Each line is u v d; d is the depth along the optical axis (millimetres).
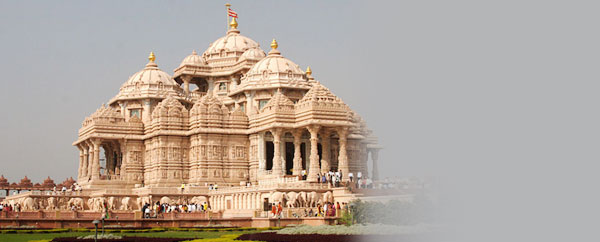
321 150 103625
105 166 122312
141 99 119062
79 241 48250
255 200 81062
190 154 103688
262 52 126375
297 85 110875
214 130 100750
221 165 100812
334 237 44031
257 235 49875
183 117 104938
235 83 125750
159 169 102000
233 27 135875
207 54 132625
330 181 81750
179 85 127688
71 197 94312
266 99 110875
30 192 91000
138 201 92625
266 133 101188
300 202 75312
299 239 44469
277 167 94312
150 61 124688
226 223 70000
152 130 105625
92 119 108438
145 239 49062
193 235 56719
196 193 92875
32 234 59906
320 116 90562
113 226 66562
